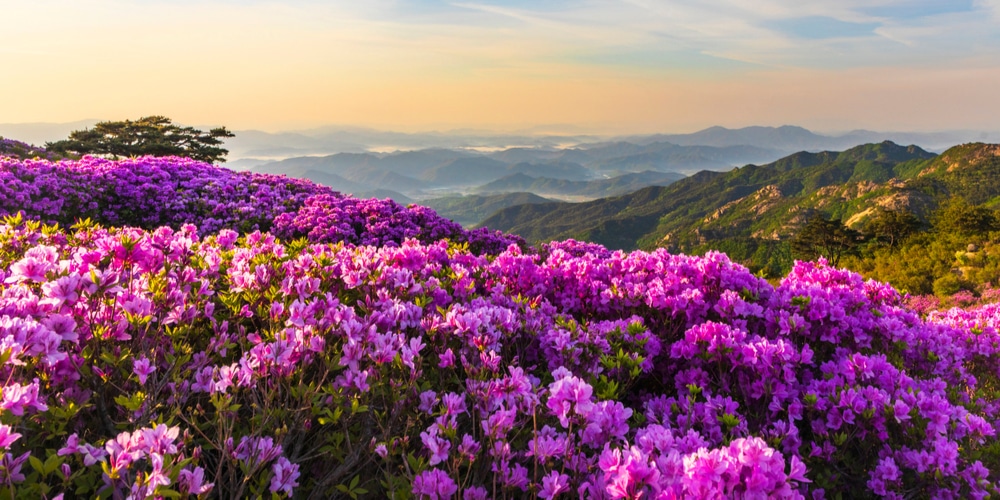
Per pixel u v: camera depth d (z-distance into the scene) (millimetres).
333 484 2924
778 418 4488
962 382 6324
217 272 4832
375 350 3262
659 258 7215
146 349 3254
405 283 4605
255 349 2830
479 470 3086
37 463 2070
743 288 6258
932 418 4348
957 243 38219
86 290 3020
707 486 2252
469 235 16156
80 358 2900
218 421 2682
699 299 5777
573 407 2770
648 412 4020
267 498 2691
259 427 2658
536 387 3518
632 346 4766
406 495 2650
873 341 6145
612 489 2301
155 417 2820
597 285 6449
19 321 2602
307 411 2895
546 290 6688
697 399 4668
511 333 4355
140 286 3592
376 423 3238
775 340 5402
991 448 4578
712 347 4609
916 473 4234
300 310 3350
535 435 2721
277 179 19750
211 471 2777
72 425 2795
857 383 4840
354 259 5105
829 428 4426
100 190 15773
